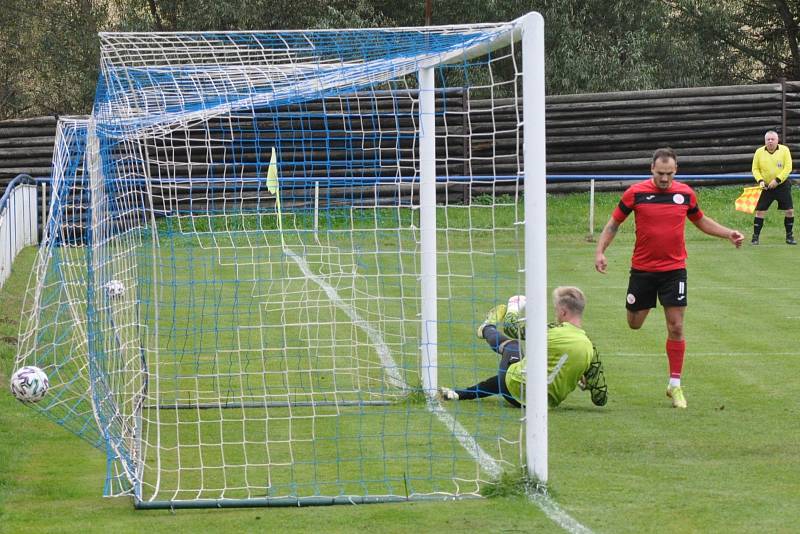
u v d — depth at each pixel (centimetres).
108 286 1583
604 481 1386
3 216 3494
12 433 1723
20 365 2130
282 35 1698
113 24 8200
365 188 5269
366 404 1919
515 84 1412
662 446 1589
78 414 1741
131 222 1908
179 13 7950
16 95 8219
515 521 1213
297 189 5203
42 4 8088
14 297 3241
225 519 1259
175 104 1828
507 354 1822
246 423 1806
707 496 1309
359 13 7712
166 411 1914
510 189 5766
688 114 6106
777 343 2584
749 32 9000
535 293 1330
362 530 1197
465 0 7569
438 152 5734
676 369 1903
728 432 1681
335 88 1877
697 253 4575
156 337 1514
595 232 5291
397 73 1839
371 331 2719
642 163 6091
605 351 2502
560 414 1836
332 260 4219
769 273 3978
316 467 1506
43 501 1359
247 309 3052
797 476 1407
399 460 1536
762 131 6094
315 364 2309
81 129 1914
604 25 7894
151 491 1399
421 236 1922
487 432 1689
